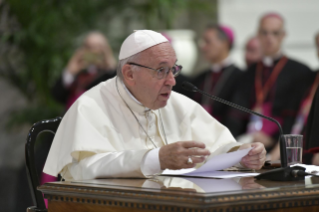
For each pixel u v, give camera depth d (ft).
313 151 25.08
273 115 47.93
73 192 17.78
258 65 50.83
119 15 73.82
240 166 23.36
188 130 26.73
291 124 47.09
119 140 24.50
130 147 24.73
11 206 68.23
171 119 26.86
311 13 68.85
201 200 14.37
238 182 18.08
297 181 18.37
